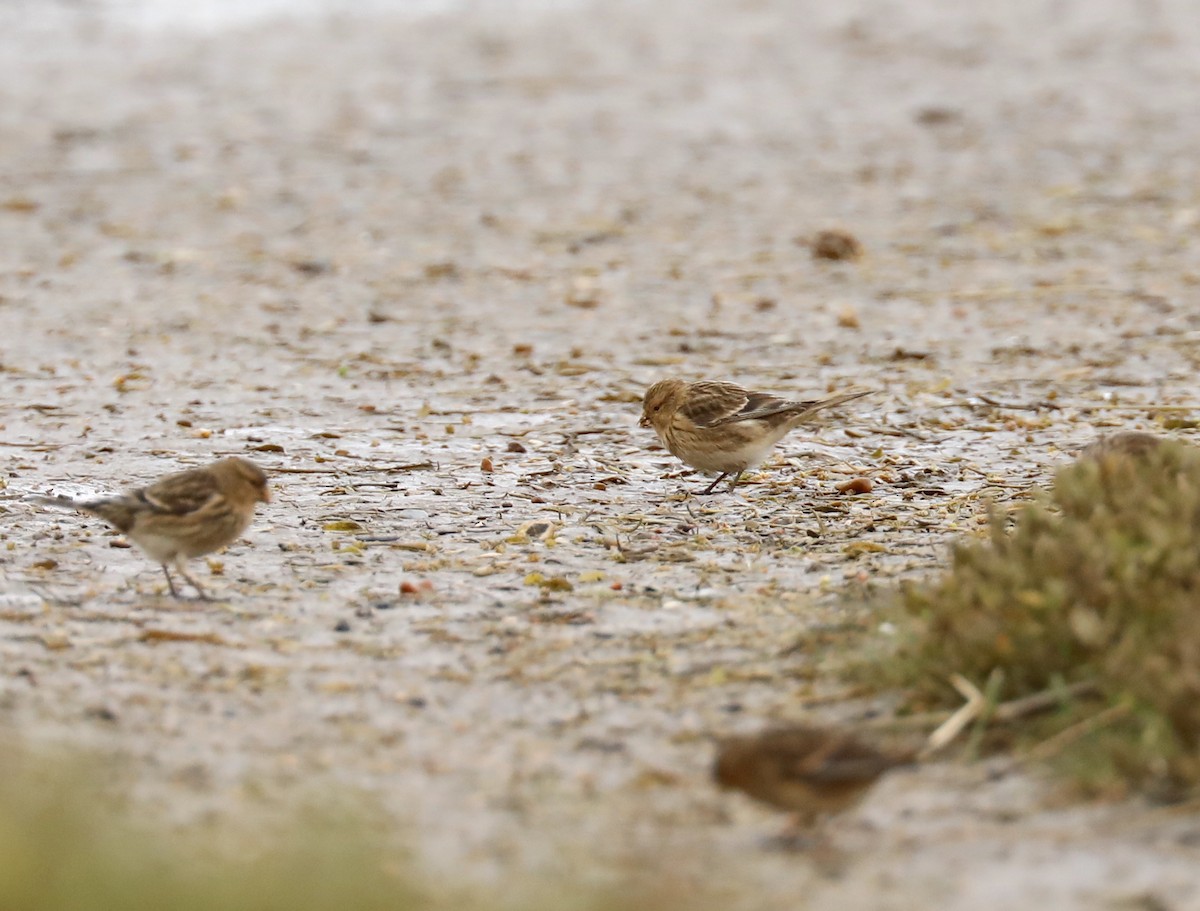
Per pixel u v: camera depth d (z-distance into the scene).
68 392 18.86
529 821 8.49
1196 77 40.59
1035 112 37.31
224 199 30.19
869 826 8.32
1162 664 8.77
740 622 11.12
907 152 33.97
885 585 11.55
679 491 14.88
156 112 36.50
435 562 12.68
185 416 17.84
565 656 10.66
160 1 46.88
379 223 28.73
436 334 21.97
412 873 7.82
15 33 43.00
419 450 16.44
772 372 19.75
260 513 14.13
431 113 37.09
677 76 40.94
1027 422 17.14
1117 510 10.52
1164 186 30.62
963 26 47.19
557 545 13.11
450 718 9.78
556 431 17.22
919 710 9.47
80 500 14.52
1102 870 7.73
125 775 9.00
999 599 9.67
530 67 41.66
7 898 7.24
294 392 18.97
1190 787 8.33
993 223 28.30
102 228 28.22
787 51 43.81
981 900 7.54
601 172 32.41
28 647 10.88
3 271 25.33
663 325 22.33
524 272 25.41
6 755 9.02
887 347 20.89
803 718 9.56
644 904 7.47
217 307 23.44
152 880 7.46
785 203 30.05
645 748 9.31
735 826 8.41
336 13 46.94
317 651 10.84
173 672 10.48
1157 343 20.61
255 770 9.11
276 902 7.29
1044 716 9.15
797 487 14.90
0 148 33.34
